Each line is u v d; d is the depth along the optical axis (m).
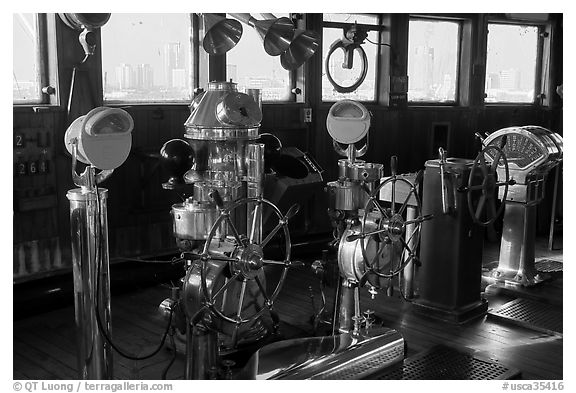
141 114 4.56
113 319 3.92
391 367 3.22
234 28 3.49
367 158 5.95
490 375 3.14
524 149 4.56
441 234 3.98
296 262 2.85
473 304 4.10
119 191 4.52
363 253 3.13
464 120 6.54
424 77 6.39
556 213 6.54
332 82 5.50
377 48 6.01
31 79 4.16
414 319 4.01
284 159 4.44
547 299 4.33
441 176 3.85
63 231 4.29
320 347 3.07
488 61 6.73
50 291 4.08
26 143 4.05
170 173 3.18
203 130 3.13
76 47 4.18
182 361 3.30
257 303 2.98
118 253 4.58
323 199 5.74
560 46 6.93
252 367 2.87
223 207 2.66
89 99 4.22
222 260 2.60
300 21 5.38
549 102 7.00
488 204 4.50
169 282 4.67
